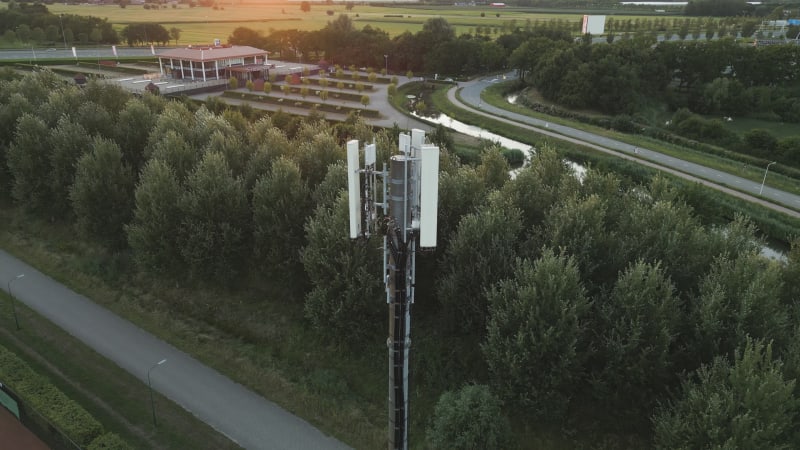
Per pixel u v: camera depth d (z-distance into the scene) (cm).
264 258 3703
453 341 3158
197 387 2959
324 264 3070
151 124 4866
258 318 3531
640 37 14075
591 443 2600
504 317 2597
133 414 2731
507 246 3014
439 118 10238
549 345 2498
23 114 4825
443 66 13788
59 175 4497
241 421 2730
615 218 3400
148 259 3691
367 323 3136
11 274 4066
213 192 3600
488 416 2362
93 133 4797
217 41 12388
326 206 3497
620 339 2494
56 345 3247
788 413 2189
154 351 3250
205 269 3722
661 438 2261
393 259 1434
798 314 2623
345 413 2788
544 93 12044
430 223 1380
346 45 14825
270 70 12431
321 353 3231
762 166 7800
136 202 3875
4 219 4878
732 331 2470
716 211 5019
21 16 15650
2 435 2506
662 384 2573
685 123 9225
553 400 2584
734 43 11938
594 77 11075
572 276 2577
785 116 10512
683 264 2900
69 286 3919
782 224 5303
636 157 7494
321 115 7556
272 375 3052
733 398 2091
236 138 4488
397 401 1598
